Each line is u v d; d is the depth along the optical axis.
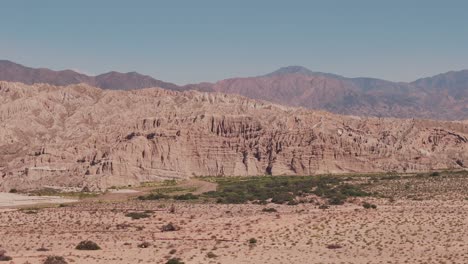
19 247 115.06
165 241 119.31
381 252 106.44
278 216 135.88
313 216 133.38
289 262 101.38
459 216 130.12
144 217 147.75
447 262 97.88
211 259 103.88
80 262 102.12
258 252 108.25
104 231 131.00
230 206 168.62
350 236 117.69
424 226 122.31
